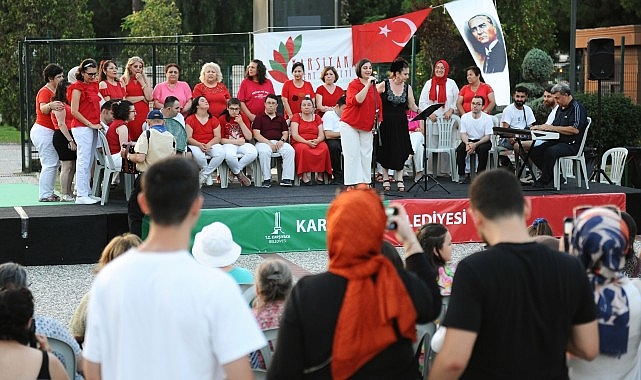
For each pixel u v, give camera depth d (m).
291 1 15.39
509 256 3.04
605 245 3.41
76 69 12.16
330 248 3.00
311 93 12.95
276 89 14.17
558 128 11.32
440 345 3.60
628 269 5.02
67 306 8.02
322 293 2.95
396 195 11.06
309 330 2.94
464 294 3.01
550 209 10.70
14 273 4.86
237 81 17.48
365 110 10.87
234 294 2.77
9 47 23.77
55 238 9.54
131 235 5.39
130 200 9.31
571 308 3.10
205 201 10.59
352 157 11.02
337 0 15.49
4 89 24.08
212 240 5.79
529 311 3.02
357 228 2.94
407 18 14.16
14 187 13.03
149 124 9.47
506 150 12.45
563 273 3.08
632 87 24.50
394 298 2.91
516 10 23.06
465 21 13.52
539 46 23.86
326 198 10.89
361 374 2.95
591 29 25.44
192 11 31.36
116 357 2.78
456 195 11.07
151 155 9.16
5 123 25.69
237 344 2.73
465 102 13.09
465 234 10.66
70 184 11.17
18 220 9.41
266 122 12.26
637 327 3.62
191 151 11.77
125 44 15.32
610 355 3.58
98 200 10.61
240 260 9.80
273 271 4.67
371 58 14.24
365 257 2.97
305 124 12.40
